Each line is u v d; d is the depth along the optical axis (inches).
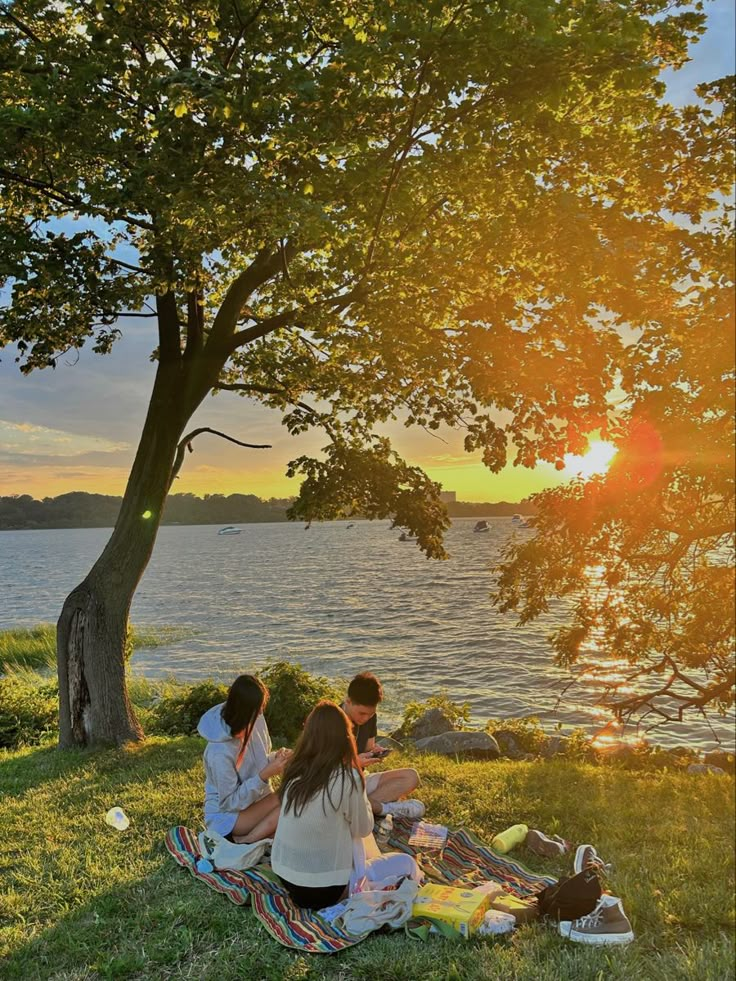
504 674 1057.5
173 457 472.4
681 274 311.7
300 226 306.5
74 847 246.5
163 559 5374.0
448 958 165.2
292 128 299.1
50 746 457.7
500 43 281.4
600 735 572.4
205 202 314.5
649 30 344.2
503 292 409.7
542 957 166.1
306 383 543.2
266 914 186.1
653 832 255.8
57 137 339.6
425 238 397.4
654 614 358.9
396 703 887.1
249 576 3447.3
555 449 378.9
